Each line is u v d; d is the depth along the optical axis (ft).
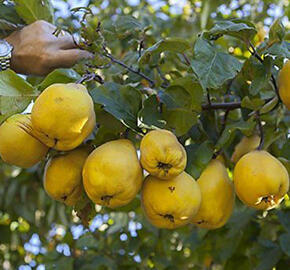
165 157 4.14
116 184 4.14
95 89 4.46
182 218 4.25
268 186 4.34
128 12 9.15
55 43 4.86
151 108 4.52
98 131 4.48
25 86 4.34
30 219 8.20
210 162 4.57
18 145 4.27
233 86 5.33
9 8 5.23
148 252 7.07
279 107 5.07
